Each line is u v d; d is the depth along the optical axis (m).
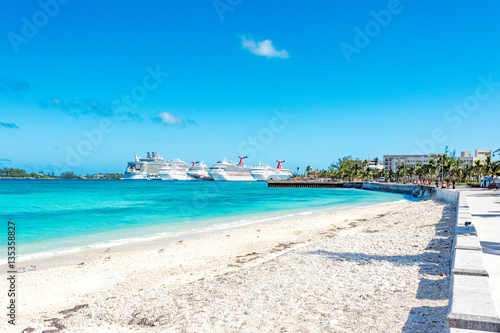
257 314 6.40
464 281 5.55
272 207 43.78
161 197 66.94
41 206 45.72
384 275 8.16
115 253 15.70
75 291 10.39
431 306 5.72
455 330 4.09
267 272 9.79
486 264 7.55
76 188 111.88
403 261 9.57
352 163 156.25
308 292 7.41
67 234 21.73
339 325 5.41
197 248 16.61
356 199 62.12
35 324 7.46
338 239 15.38
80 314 7.94
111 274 12.21
